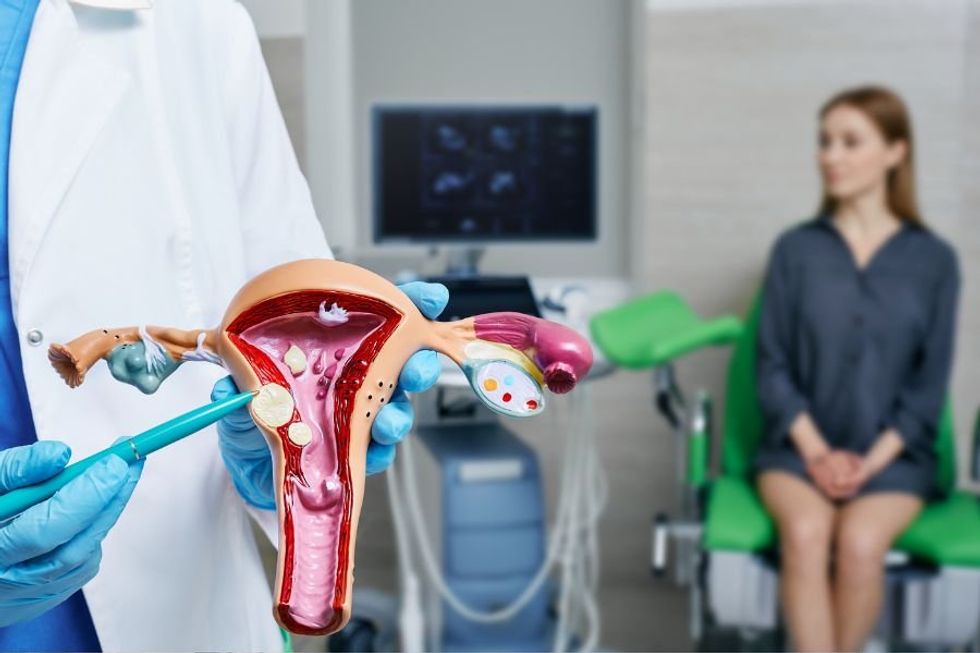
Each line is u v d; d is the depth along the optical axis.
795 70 2.15
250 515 0.69
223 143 0.68
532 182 1.90
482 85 2.30
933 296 1.71
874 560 1.44
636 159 2.27
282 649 0.72
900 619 1.48
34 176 0.59
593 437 2.26
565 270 2.30
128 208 0.63
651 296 1.77
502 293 1.44
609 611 2.06
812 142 2.16
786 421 1.66
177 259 0.65
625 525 2.28
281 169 0.73
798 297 1.75
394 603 1.76
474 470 1.65
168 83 0.66
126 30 0.66
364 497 0.44
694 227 2.20
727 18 2.15
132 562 0.62
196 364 0.64
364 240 2.15
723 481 1.72
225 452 0.57
